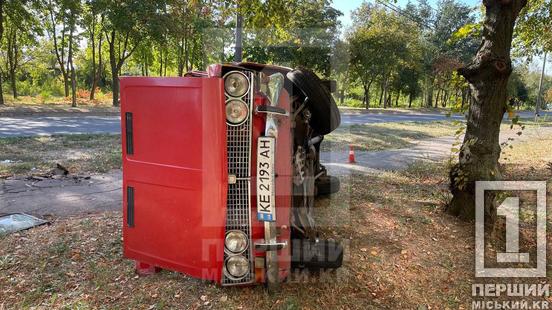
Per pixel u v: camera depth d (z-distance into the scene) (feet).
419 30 130.52
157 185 9.66
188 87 8.95
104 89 136.98
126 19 77.51
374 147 38.91
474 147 15.79
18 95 113.09
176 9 78.18
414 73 133.39
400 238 14.44
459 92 18.08
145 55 102.47
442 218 16.52
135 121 9.89
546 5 29.25
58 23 78.89
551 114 136.56
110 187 21.89
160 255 9.93
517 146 43.09
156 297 10.15
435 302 10.66
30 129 45.06
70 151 31.48
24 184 21.89
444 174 26.43
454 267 12.58
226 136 8.95
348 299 10.33
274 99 9.07
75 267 11.79
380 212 17.22
